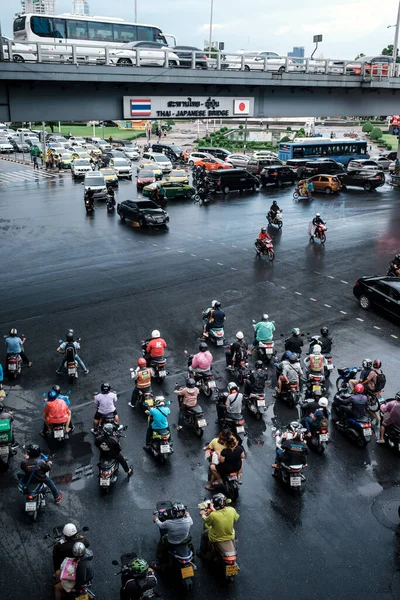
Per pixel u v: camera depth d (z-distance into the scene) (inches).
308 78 1112.8
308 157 2069.4
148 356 547.5
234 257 955.3
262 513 374.0
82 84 892.6
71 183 1768.0
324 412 440.8
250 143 3189.0
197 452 440.5
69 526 296.2
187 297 768.3
